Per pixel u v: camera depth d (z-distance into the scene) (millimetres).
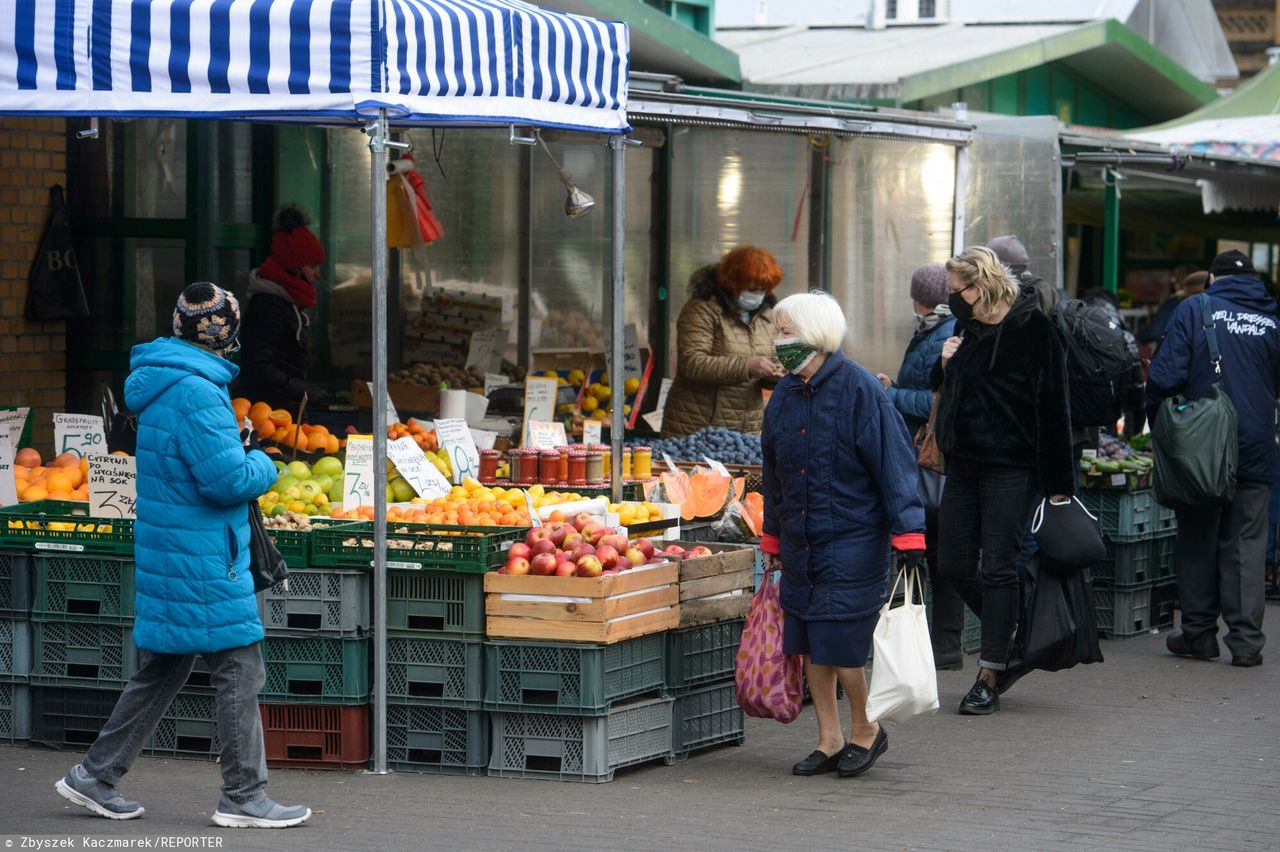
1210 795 8172
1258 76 20469
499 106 8547
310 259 12219
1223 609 11703
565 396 13445
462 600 8367
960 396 9727
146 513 7141
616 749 8398
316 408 12453
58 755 8797
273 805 7336
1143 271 28047
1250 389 11430
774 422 8367
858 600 8250
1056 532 9867
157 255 13555
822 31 22703
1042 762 8852
